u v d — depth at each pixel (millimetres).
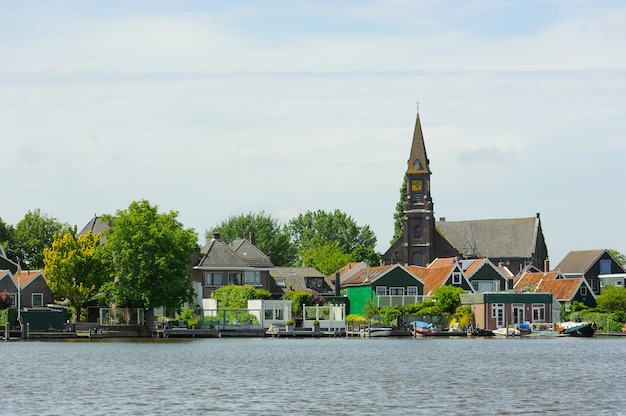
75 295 158125
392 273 176750
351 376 79750
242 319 152875
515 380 76688
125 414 58375
